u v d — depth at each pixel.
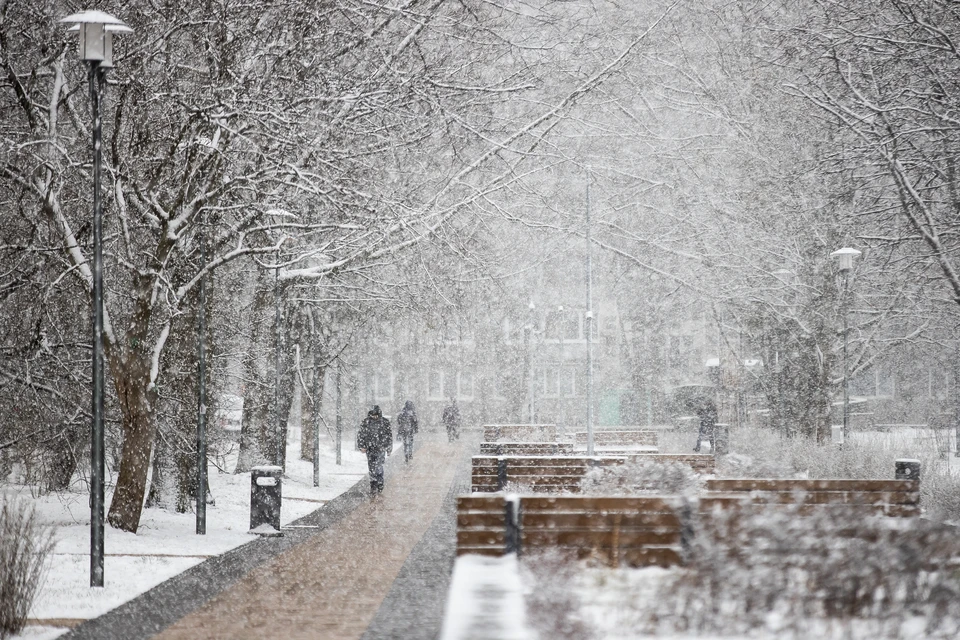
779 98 46.91
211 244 32.06
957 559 14.30
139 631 15.83
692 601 12.95
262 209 29.28
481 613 8.96
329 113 30.69
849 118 35.59
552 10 37.78
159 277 27.89
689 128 62.19
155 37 28.64
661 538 18.14
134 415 27.70
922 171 35.16
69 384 30.55
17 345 29.92
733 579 12.92
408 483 46.62
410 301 44.53
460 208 35.88
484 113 36.66
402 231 36.59
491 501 18.28
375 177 35.00
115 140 27.34
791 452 41.09
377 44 32.09
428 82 32.72
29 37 28.61
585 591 15.24
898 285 46.31
